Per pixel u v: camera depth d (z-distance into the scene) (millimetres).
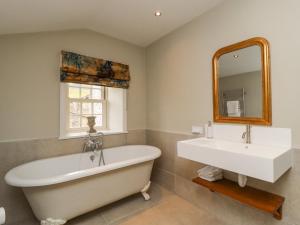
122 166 1935
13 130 1928
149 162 2273
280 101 1466
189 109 2264
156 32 2547
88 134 2441
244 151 1485
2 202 1847
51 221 1606
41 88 2104
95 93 2906
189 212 2029
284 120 1446
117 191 2012
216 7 1929
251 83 1643
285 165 1323
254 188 1644
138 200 2285
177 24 2324
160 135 2727
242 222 1724
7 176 1559
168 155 2580
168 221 1869
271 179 1145
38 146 2074
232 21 1782
